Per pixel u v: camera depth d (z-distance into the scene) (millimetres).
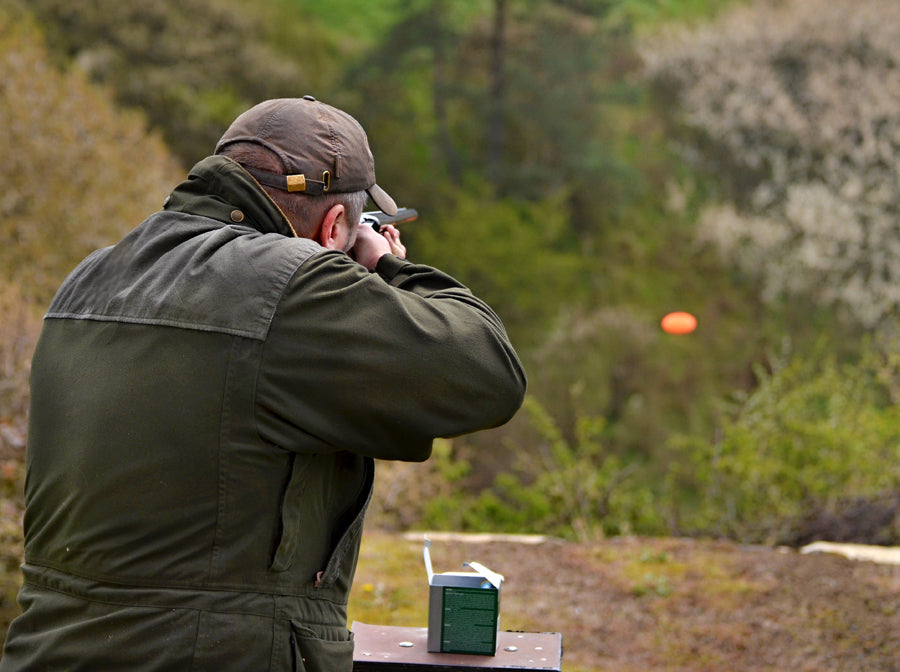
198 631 4184
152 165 36406
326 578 4539
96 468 4316
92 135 33594
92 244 29547
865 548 15602
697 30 77688
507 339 4793
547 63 77562
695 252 69500
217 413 4254
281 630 4289
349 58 81438
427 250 69312
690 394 55844
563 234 76688
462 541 15992
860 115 65625
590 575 14297
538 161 79812
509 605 13117
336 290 4383
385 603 12492
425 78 84125
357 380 4332
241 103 67250
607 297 68875
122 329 4438
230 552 4254
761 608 12922
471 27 79938
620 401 55312
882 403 29000
